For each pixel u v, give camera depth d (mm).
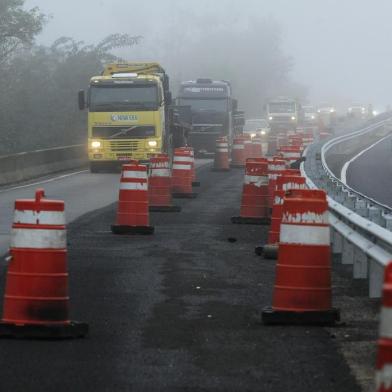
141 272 28375
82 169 91438
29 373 16750
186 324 21094
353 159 105938
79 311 22547
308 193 21297
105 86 82125
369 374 16859
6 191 61812
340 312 22469
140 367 17297
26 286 19328
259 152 101375
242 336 19891
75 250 33062
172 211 47188
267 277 27828
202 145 115438
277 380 16484
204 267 29500
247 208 42531
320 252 21000
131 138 81562
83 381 16297
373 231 22906
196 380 16453
